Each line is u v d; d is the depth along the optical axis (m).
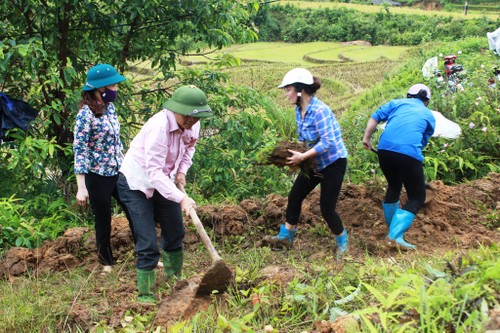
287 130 12.82
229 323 3.70
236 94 9.09
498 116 9.48
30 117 7.32
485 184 7.55
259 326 3.92
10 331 4.44
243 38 9.58
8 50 7.68
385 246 5.96
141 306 4.53
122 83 8.49
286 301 4.08
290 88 5.42
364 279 4.27
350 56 35.19
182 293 4.42
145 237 4.80
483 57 18.23
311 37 44.53
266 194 8.44
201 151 8.62
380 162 6.15
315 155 5.38
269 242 6.15
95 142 5.31
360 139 10.01
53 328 4.46
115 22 8.57
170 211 5.00
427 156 8.82
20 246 6.21
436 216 6.72
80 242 6.16
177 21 8.62
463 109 9.98
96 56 9.10
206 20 8.77
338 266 4.78
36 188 7.89
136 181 4.77
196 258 6.00
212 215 6.59
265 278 4.61
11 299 4.86
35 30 8.54
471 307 3.36
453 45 24.97
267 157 5.50
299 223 6.70
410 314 3.47
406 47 40.22
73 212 7.30
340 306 3.94
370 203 7.02
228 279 4.30
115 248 6.15
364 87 25.39
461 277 3.75
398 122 6.00
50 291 5.17
